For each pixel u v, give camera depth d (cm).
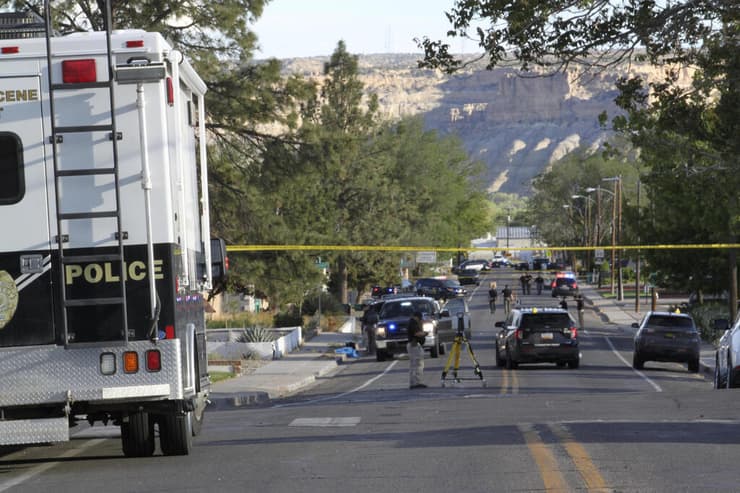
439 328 15050
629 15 8138
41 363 3950
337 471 3750
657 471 3494
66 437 3925
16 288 3950
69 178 3959
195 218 4656
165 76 3972
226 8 14588
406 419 5847
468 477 3500
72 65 3934
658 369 13138
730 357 7744
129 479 3791
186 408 4175
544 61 8344
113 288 3962
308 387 11481
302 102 15975
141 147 3953
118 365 3972
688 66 9725
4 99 3950
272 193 15588
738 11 8138
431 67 8419
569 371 12175
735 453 3875
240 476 3734
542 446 4125
